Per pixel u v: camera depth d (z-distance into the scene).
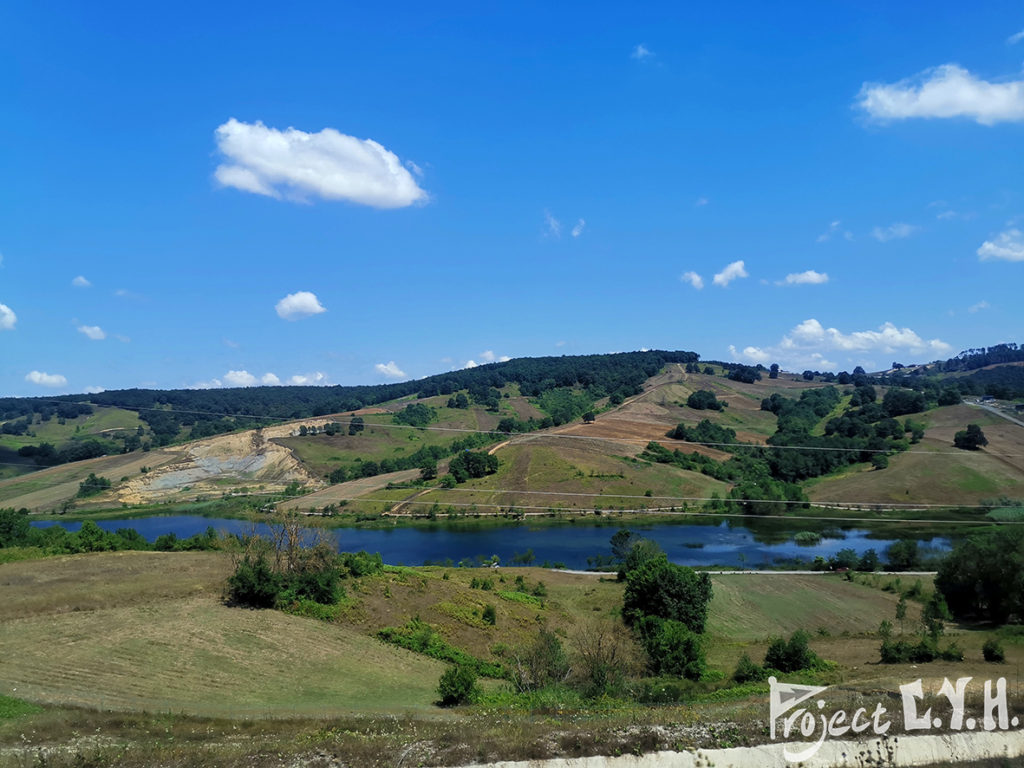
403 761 22.19
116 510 122.38
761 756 23.59
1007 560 65.50
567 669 42.66
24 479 128.88
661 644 48.91
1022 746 24.62
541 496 133.38
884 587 79.00
